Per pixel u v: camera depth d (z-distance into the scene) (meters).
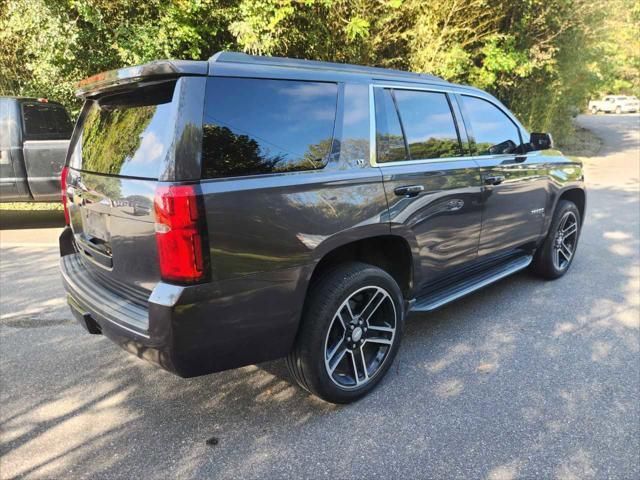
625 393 2.85
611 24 13.56
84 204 2.75
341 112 2.72
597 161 14.42
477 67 11.01
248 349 2.36
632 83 37.06
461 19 9.91
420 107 3.25
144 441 2.50
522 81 13.36
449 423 2.60
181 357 2.16
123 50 7.83
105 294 2.58
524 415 2.66
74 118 8.86
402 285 3.20
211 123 2.20
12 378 3.10
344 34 9.00
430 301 3.39
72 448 2.45
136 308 2.38
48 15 7.59
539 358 3.27
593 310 4.04
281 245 2.35
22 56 9.19
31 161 6.63
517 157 3.99
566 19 11.94
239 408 2.77
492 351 3.37
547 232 4.46
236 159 2.25
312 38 8.50
